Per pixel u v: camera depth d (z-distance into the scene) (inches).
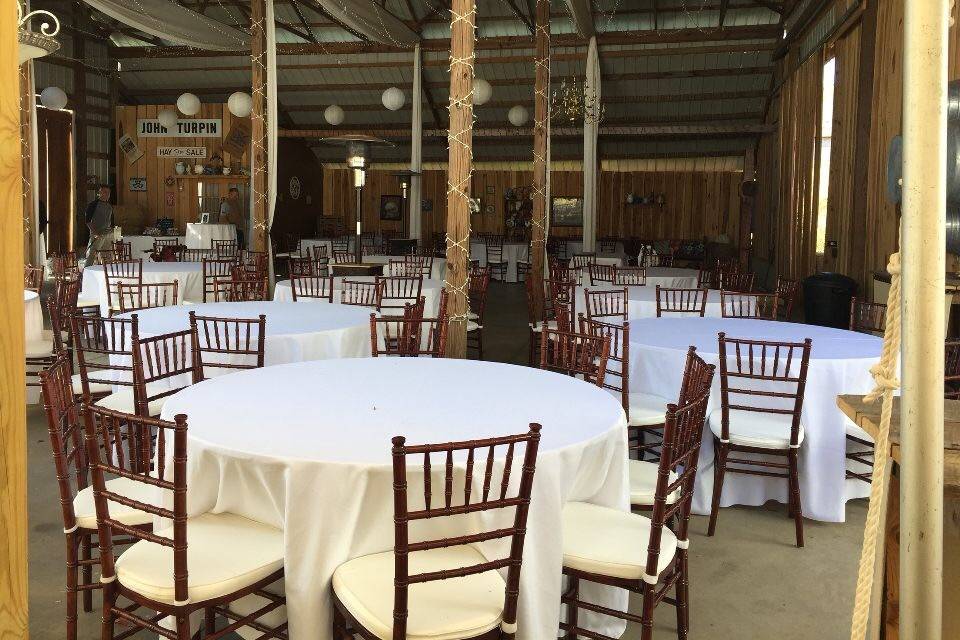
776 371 124.2
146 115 567.8
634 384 146.3
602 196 645.3
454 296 191.2
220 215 545.0
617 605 93.2
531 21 455.2
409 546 62.6
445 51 483.8
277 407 92.3
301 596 73.4
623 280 288.2
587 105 433.1
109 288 247.8
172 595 70.1
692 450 84.2
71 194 514.3
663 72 494.3
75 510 87.0
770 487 138.4
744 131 492.1
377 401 95.7
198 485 80.4
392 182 675.4
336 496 72.6
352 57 515.8
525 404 95.6
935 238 32.4
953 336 178.9
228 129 563.5
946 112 32.2
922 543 33.3
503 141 616.7
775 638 96.3
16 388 37.0
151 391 144.6
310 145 645.3
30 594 102.6
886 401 39.3
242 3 466.0
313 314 175.2
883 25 263.9
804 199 388.5
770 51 456.1
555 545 77.3
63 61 506.0
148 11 354.6
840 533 128.4
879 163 264.7
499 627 68.3
